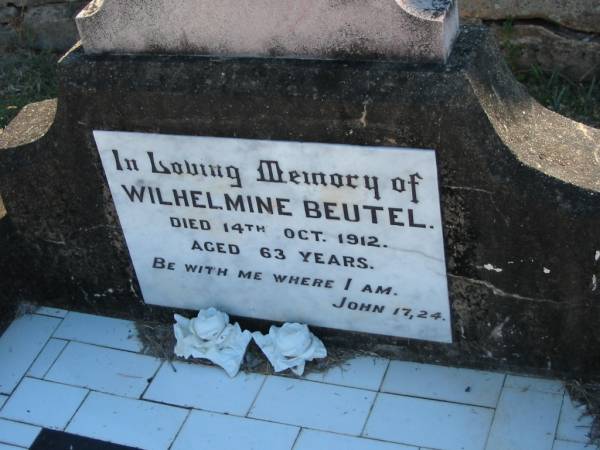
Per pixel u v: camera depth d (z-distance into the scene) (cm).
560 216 114
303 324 140
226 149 123
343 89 113
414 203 120
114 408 137
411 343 136
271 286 138
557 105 168
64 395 140
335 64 114
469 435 127
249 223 131
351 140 117
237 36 117
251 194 127
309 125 117
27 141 136
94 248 144
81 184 136
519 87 123
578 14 166
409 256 125
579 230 115
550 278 120
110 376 142
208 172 127
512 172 113
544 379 131
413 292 129
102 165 132
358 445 128
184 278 142
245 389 137
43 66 195
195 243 137
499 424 127
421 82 110
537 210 115
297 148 120
